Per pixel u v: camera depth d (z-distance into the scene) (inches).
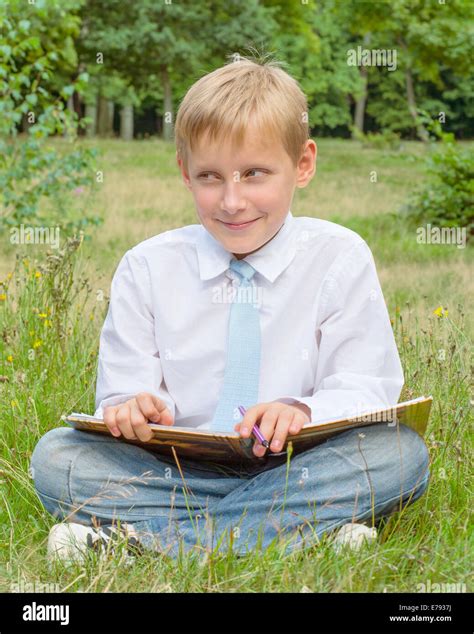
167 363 103.3
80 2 492.7
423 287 239.8
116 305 105.7
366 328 103.0
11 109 283.0
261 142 94.0
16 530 97.8
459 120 1572.3
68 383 140.9
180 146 99.9
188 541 91.4
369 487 91.1
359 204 461.7
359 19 1008.9
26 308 163.5
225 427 98.8
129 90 1316.4
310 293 103.6
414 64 1082.7
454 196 356.2
